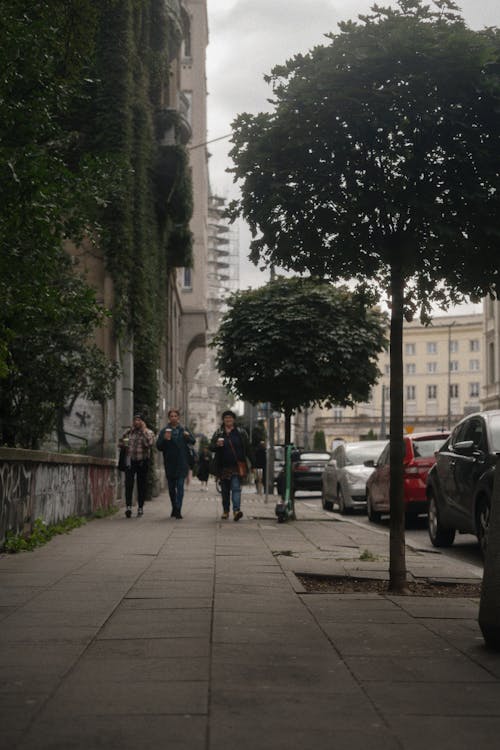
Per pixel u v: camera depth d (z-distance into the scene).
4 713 4.20
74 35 9.28
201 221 57.84
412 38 7.56
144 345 25.81
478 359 131.88
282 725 4.06
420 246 8.17
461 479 13.10
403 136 7.82
